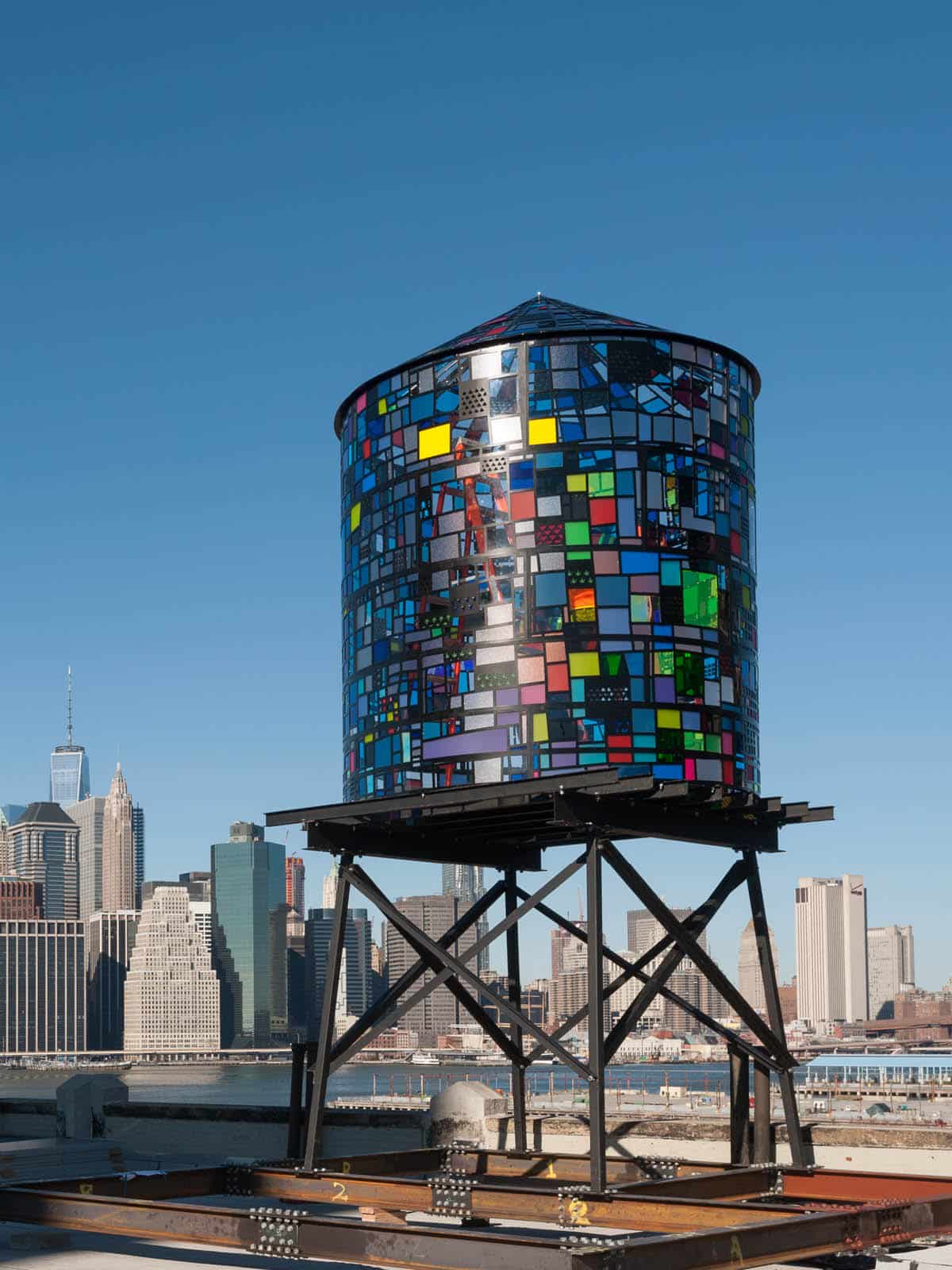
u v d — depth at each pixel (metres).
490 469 26.73
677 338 27.16
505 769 25.83
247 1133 35.78
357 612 28.89
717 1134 28.50
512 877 30.19
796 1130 26.33
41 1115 41.31
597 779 23.84
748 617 27.66
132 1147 38.38
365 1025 27.31
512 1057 29.55
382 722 27.77
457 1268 17.36
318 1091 26.44
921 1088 137.25
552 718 25.67
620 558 26.08
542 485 26.39
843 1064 157.88
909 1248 21.19
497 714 26.06
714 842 26.53
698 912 26.83
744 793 26.16
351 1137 32.75
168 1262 20.88
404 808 26.03
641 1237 20.95
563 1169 27.28
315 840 27.20
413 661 27.28
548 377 26.66
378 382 28.86
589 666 25.73
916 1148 25.62
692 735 25.94
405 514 27.81
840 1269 20.22
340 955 27.22
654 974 25.62
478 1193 22.31
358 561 29.03
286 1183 24.92
